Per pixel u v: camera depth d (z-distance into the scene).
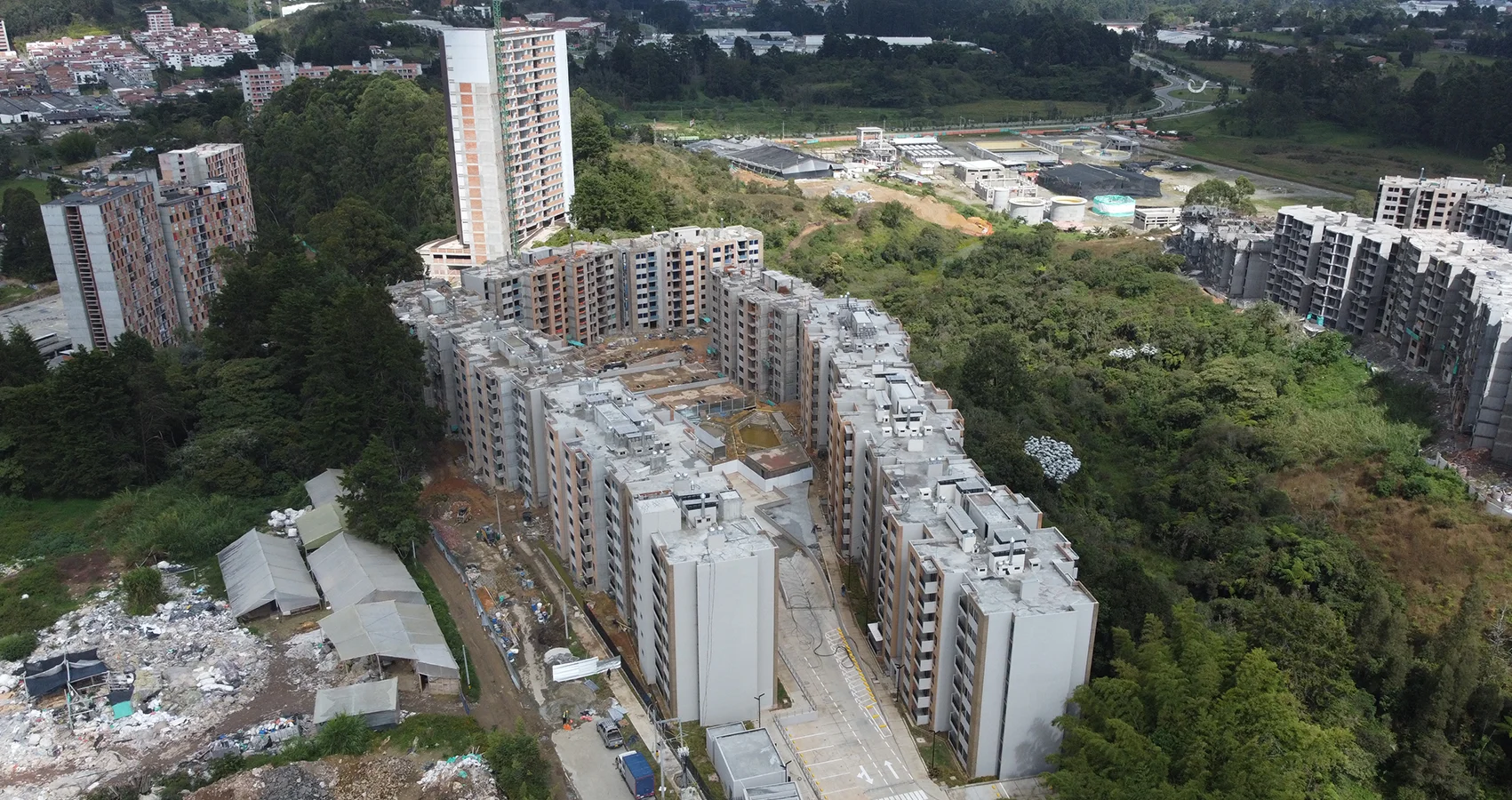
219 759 144.12
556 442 185.50
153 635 169.62
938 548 152.25
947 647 150.50
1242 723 141.25
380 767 143.50
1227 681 148.12
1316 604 185.00
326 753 145.62
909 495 166.12
